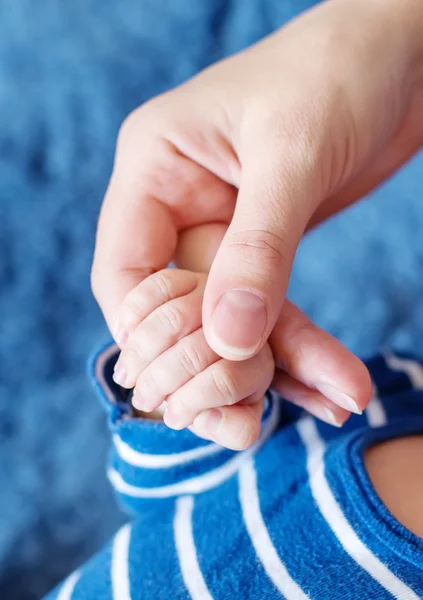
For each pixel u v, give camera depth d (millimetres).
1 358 440
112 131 494
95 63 499
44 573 396
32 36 501
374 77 323
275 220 281
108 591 298
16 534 399
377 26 331
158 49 510
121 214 312
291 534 289
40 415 428
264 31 519
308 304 464
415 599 266
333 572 276
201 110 317
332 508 288
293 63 320
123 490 323
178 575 291
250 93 314
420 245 472
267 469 310
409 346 438
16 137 486
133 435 304
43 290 460
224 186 320
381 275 467
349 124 315
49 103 494
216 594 281
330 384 279
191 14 515
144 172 316
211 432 269
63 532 404
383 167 364
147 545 305
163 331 270
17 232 469
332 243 482
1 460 417
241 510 300
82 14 510
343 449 301
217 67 332
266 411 316
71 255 472
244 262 268
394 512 287
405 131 362
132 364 271
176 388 268
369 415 336
